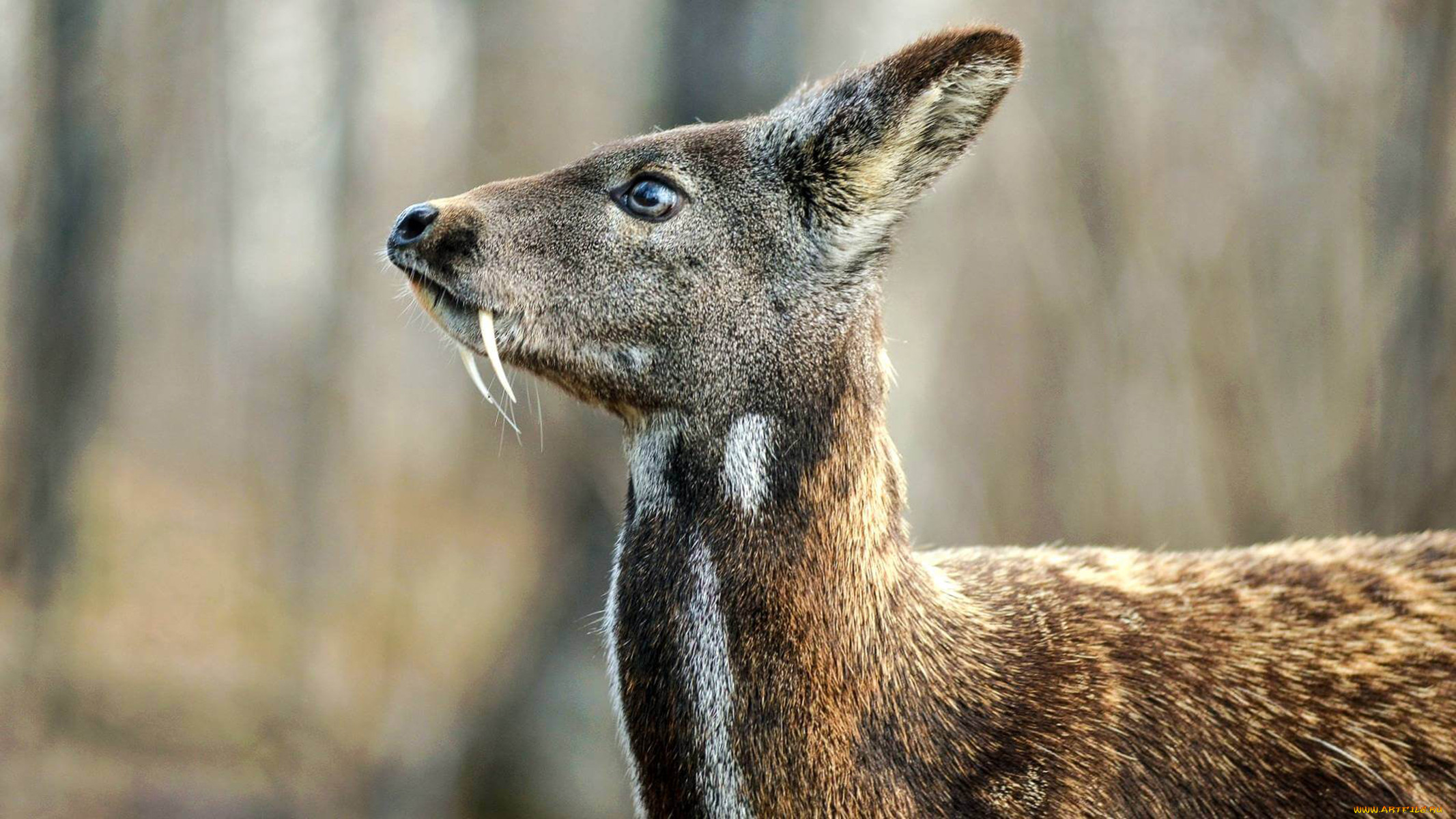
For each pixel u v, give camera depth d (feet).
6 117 74.84
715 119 38.32
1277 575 20.63
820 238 20.16
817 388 19.79
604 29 72.95
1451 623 19.84
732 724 18.72
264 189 108.27
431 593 72.49
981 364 61.72
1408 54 37.58
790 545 19.10
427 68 91.66
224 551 73.56
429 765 45.83
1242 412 44.19
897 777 18.54
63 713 55.26
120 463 81.61
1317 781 18.86
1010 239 59.31
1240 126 48.93
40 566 63.82
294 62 94.84
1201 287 46.65
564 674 41.11
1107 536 47.75
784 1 38.29
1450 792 18.84
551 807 40.40
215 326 109.60
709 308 20.17
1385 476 36.70
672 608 19.36
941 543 54.34
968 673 19.13
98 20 65.82
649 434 20.45
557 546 42.34
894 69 20.03
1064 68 51.60
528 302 20.51
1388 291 37.47
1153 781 18.83
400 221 20.79
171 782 50.47
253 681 59.21
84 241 66.03
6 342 75.25
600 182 20.76
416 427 99.55
